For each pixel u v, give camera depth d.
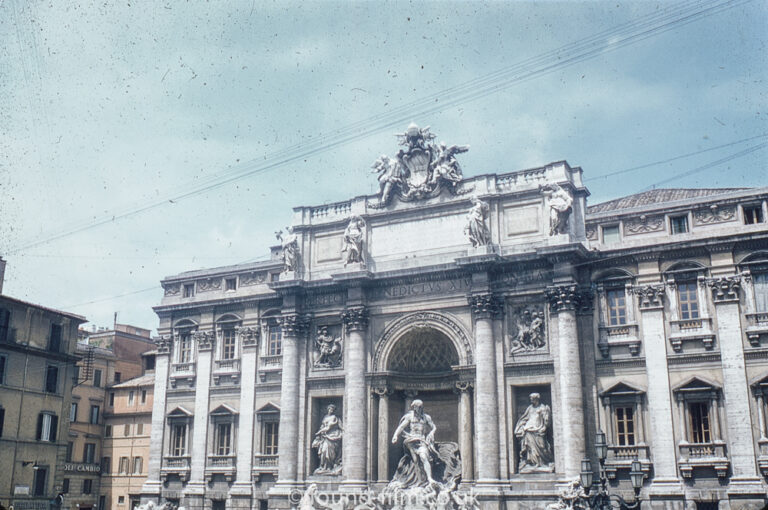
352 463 47.66
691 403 41.59
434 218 50.00
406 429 48.09
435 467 47.50
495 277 46.88
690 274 42.81
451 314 47.78
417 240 50.19
